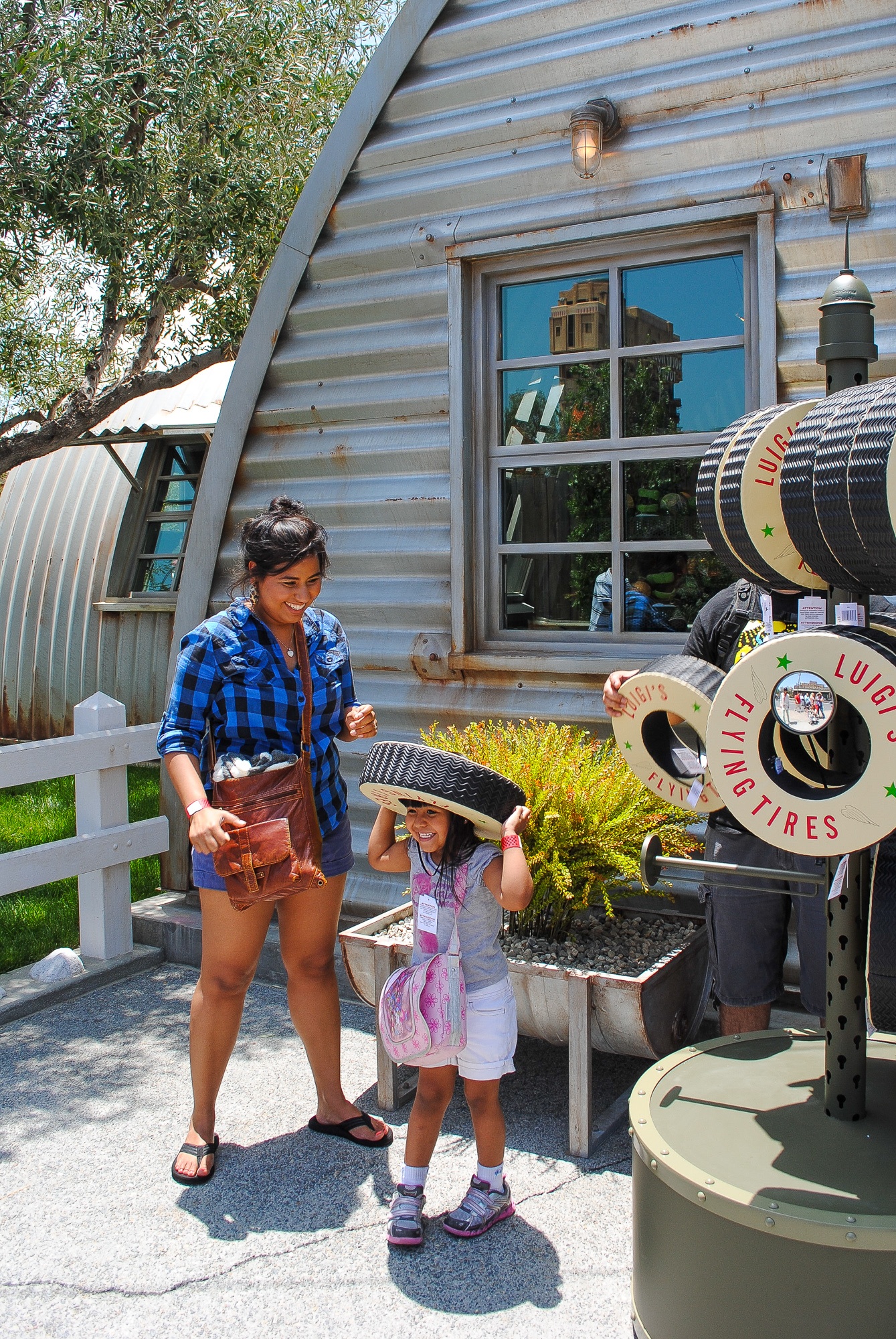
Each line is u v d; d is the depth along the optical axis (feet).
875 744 6.07
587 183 14.11
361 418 16.01
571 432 14.73
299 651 10.07
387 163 15.70
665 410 14.06
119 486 35.29
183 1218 9.53
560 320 14.71
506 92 14.80
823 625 7.46
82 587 34.83
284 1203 9.72
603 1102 11.31
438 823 8.98
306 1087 11.96
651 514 14.24
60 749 14.74
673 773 8.35
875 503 6.08
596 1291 8.41
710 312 13.70
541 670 14.30
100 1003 14.56
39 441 30.12
